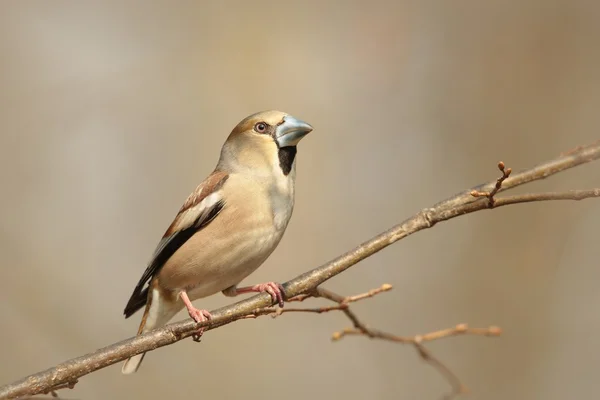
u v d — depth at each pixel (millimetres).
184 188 14953
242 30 15797
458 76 15961
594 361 13375
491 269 14352
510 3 15992
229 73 15602
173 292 8094
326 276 6922
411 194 15289
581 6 15734
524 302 14000
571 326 13766
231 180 7992
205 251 7828
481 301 14172
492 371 13633
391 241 6770
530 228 14352
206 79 15508
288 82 15719
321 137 15625
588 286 13898
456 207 6523
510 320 13945
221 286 8148
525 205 14500
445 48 16078
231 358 13328
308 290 6973
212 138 15219
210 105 15383
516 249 14336
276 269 14445
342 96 15906
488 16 16047
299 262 14570
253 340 13539
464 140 15664
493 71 15883
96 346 13469
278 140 8148
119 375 12766
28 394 5969
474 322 14039
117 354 6281
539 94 15680
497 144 15547
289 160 8195
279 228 8055
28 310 13359
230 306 6910
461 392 8234
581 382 13281
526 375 13562
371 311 14094
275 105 15586
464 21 16078
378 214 15070
